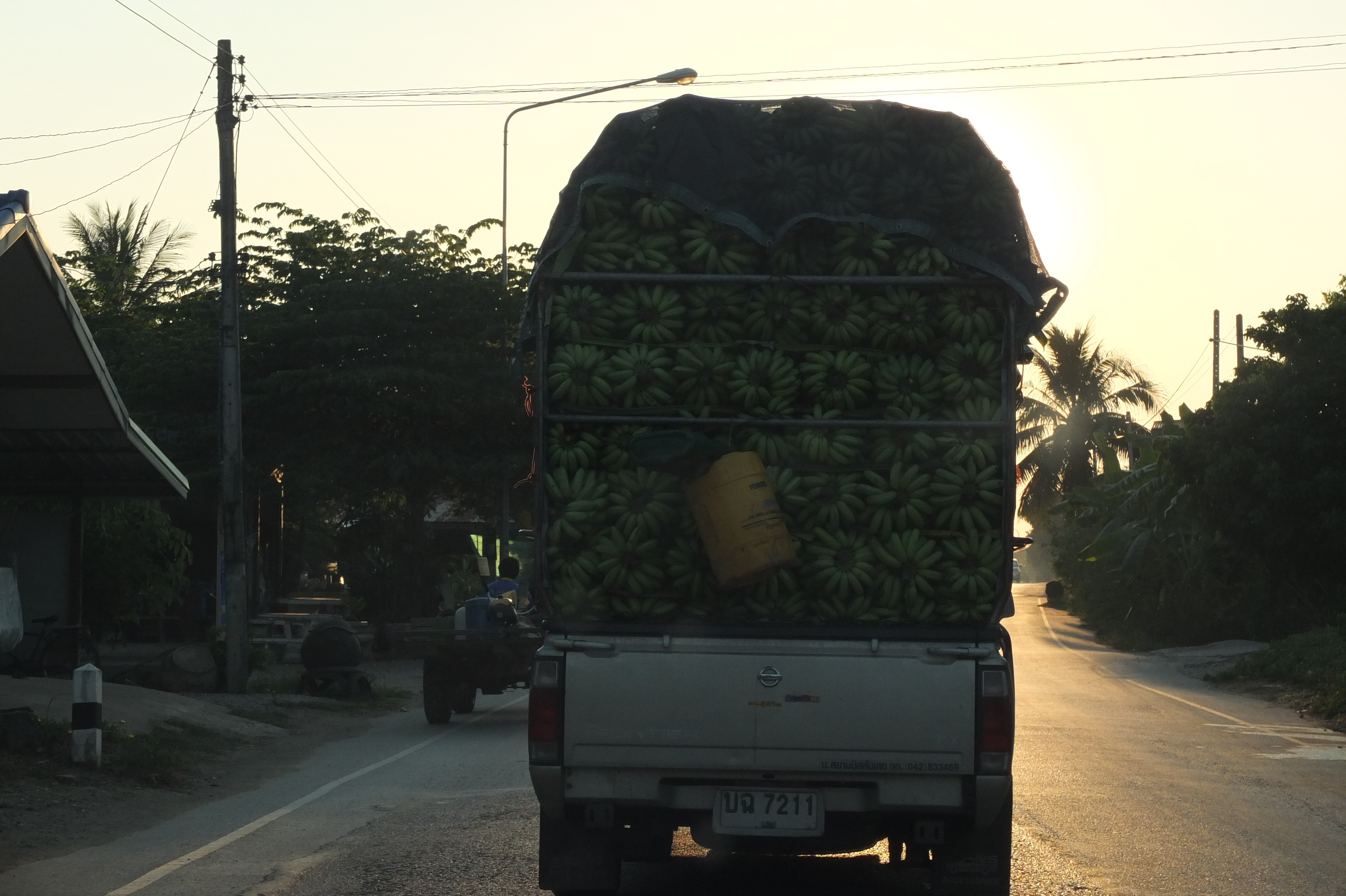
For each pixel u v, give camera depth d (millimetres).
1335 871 7680
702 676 5891
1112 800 10312
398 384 27516
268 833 8742
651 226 6582
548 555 6352
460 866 7520
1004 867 6133
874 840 6113
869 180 6535
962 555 6266
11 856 7914
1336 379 27016
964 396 6441
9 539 17656
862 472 6379
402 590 31422
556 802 5969
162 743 13039
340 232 30438
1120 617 40969
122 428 15141
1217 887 7211
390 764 12586
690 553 6277
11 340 13094
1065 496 52281
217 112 19109
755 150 6523
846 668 5859
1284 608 32938
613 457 6457
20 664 16406
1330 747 14789
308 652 19844
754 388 6391
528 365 7180
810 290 6484
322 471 27219
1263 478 27266
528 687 17359
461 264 30641
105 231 44250
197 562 31281
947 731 5809
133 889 7004
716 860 8125
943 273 6461
